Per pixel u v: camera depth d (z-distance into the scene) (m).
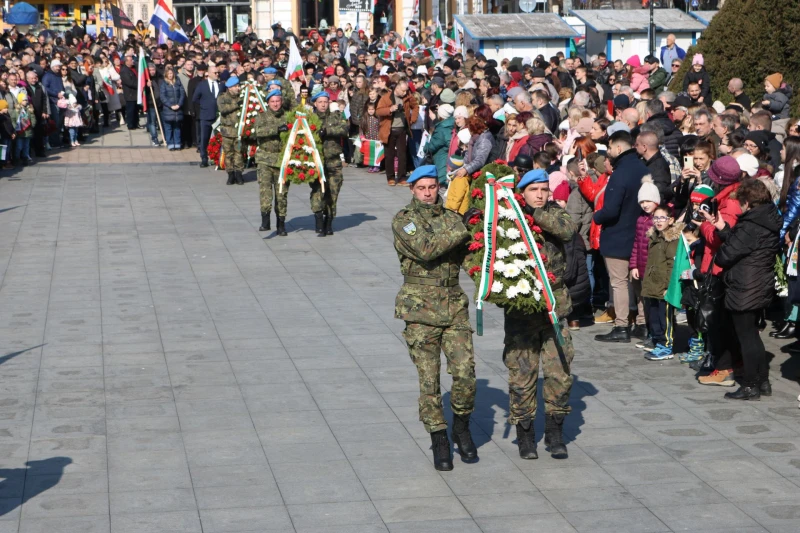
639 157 13.16
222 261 17.64
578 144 14.56
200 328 13.67
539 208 9.17
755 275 10.58
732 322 11.12
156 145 33.66
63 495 8.62
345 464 9.27
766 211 10.59
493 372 11.91
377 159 27.70
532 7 43.25
